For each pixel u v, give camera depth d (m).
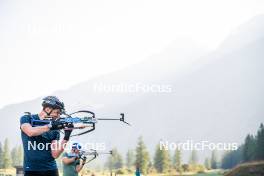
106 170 10.27
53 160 3.41
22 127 3.32
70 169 5.52
